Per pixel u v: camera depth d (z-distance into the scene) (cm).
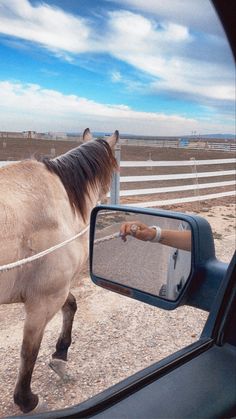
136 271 192
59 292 281
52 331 392
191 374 112
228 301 129
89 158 327
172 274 164
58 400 292
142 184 1745
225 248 682
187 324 418
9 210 245
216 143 3553
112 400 102
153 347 369
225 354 122
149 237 178
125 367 335
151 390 106
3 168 273
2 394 294
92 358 346
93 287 511
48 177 286
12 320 411
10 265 237
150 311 445
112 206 234
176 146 3600
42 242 262
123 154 2564
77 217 308
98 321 417
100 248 239
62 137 3297
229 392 106
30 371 271
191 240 153
